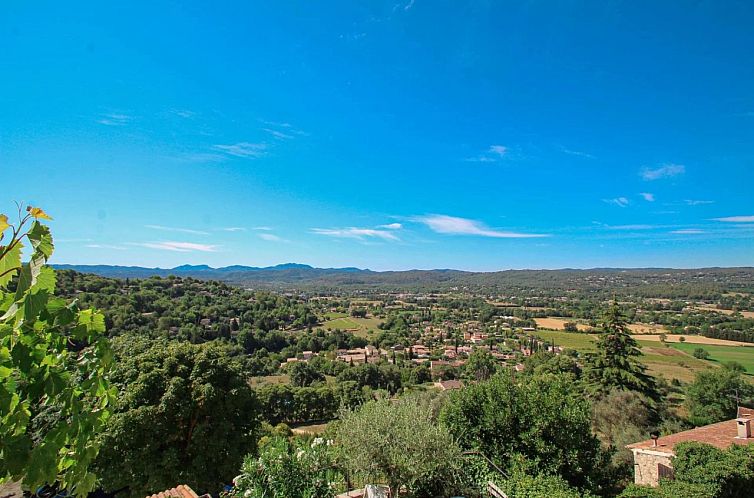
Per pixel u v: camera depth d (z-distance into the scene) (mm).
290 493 6930
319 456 7676
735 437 14922
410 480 8000
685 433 15820
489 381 12422
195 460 12781
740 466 10242
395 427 8219
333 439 9445
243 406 15031
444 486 8500
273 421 43750
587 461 11156
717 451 10656
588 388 27812
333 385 51250
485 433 11367
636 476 14195
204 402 13398
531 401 11211
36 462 2334
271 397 43719
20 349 2328
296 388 46594
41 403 2740
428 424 8562
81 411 2686
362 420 8406
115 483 12016
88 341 2846
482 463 9820
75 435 2574
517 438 11109
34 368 2463
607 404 22484
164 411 12773
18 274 2371
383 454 8008
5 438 2285
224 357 15195
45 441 2432
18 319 2326
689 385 33344
